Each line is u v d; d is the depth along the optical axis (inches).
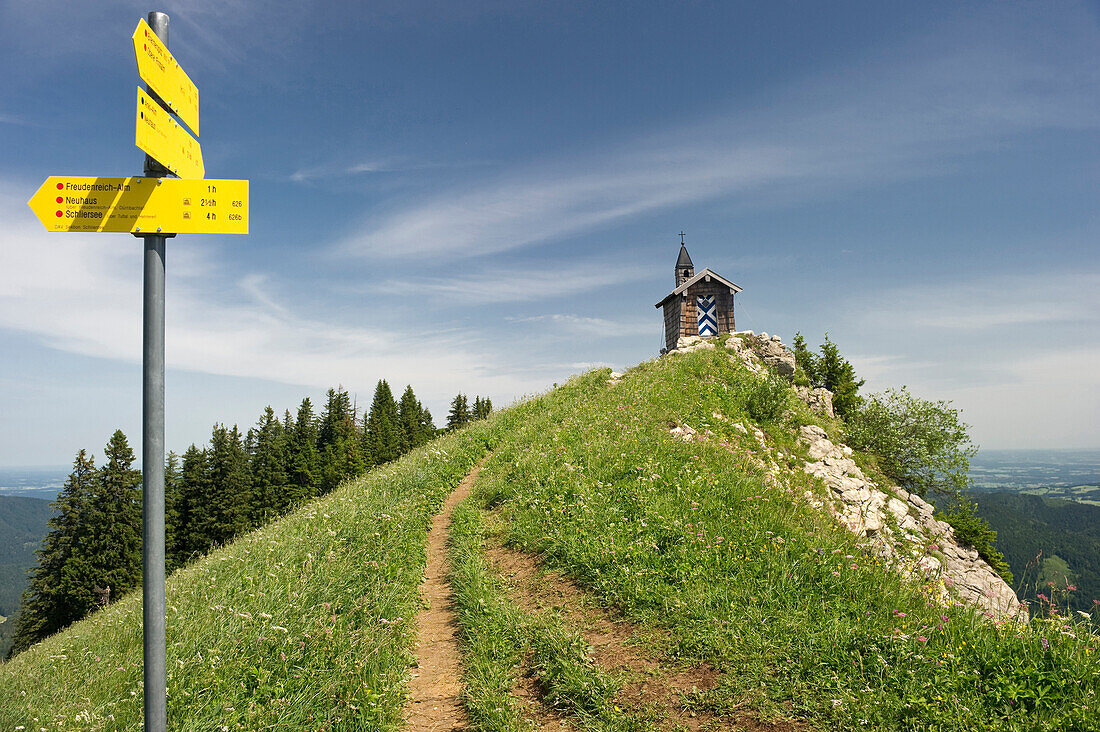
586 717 226.4
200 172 163.5
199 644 282.8
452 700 252.1
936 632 228.2
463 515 470.6
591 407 725.3
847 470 736.3
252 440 2566.4
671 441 519.5
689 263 1449.3
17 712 267.6
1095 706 177.3
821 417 948.6
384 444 2920.8
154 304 135.6
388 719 235.5
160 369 134.0
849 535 348.8
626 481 438.0
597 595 313.1
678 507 377.7
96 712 244.8
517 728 225.5
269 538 483.2
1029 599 243.0
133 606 454.3
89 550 1651.1
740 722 210.5
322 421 2947.8
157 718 124.4
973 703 191.5
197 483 2033.7
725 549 320.8
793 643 239.9
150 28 137.2
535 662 267.4
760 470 457.4
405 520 459.8
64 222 130.6
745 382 843.4
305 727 227.3
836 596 269.0
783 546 317.7
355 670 257.6
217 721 224.7
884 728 192.2
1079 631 206.8
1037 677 194.2
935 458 1091.3
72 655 350.6
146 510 127.5
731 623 258.8
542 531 395.5
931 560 500.4
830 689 214.1
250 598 329.1
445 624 320.5
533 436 649.0
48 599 1588.3
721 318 1221.1
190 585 410.0
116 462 1742.1
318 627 289.9
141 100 129.6
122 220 134.0
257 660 267.0
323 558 381.1
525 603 323.0
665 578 308.3
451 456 666.8
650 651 257.3
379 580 349.4
